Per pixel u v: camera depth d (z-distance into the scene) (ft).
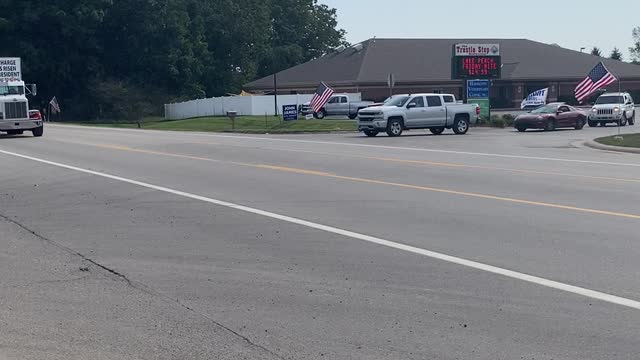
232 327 24.94
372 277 30.96
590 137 122.62
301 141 114.11
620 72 262.88
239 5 298.76
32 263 34.58
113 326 25.22
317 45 350.23
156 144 106.42
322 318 25.72
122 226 43.39
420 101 131.34
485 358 21.83
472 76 159.12
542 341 23.13
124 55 268.41
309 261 33.91
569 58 266.16
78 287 30.25
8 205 52.06
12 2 254.47
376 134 132.77
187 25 274.77
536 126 143.13
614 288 28.68
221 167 73.77
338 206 48.91
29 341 23.82
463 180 61.67
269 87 261.03
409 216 44.78
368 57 253.03
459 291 28.68
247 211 47.57
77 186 61.26
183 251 36.47
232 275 31.71
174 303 27.81
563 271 31.32
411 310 26.45
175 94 272.72
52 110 254.68
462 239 37.99
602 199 50.78
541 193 53.78
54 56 260.62
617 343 22.88
